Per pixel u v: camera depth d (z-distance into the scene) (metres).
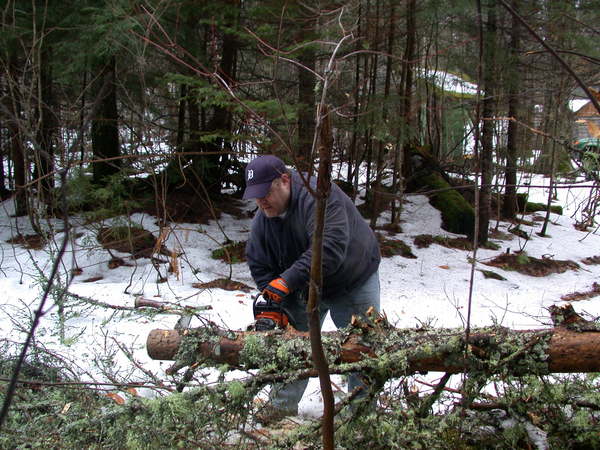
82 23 5.80
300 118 6.27
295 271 2.46
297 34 5.77
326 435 1.78
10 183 8.85
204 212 7.39
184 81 5.33
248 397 2.22
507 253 7.21
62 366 2.84
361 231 2.75
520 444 2.47
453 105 9.17
